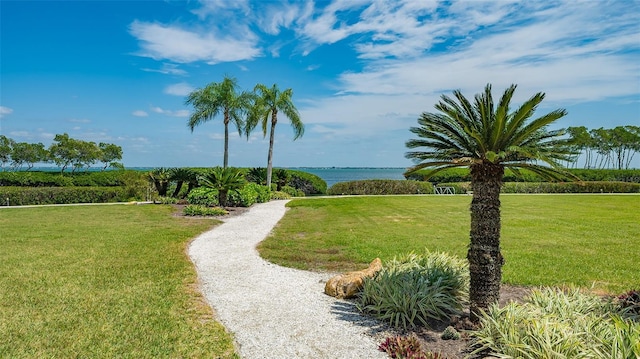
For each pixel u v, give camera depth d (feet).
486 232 15.66
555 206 63.31
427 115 17.12
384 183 104.83
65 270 23.94
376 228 42.65
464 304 18.80
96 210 60.39
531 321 13.20
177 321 16.38
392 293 17.90
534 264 26.61
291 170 114.42
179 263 26.32
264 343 14.78
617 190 105.19
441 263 21.54
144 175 84.89
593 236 36.91
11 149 151.02
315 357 13.71
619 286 21.95
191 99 89.45
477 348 13.99
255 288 21.84
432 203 70.28
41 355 13.19
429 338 15.31
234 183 64.03
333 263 27.61
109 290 20.21
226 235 38.75
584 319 14.32
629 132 188.34
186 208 55.88
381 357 13.76
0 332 14.90
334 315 17.75
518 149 13.88
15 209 62.23
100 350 13.64
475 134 14.75
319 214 56.03
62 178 103.14
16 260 26.45
